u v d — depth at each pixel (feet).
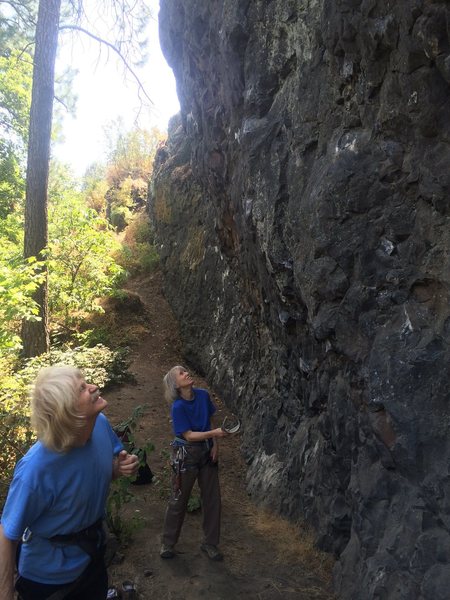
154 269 46.14
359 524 11.13
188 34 21.21
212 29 18.99
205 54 20.29
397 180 10.70
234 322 28.07
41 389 6.18
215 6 18.57
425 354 9.55
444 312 9.62
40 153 30.48
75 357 26.86
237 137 17.94
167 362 34.30
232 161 19.04
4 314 22.68
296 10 14.03
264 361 22.52
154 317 39.17
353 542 11.91
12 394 16.56
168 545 13.32
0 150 47.96
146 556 13.41
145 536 14.34
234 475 20.10
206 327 32.22
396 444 9.78
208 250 33.06
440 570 8.67
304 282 12.94
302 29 13.82
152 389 28.71
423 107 9.69
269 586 12.38
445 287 9.60
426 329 9.82
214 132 20.59
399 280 10.50
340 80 12.13
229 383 27.04
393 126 10.65
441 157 9.58
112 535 13.71
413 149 10.34
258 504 17.19
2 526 5.98
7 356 25.09
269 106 15.74
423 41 9.15
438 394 9.34
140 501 16.42
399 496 10.16
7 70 46.06
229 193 20.57
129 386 28.53
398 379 9.86
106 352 29.43
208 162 21.84
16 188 47.88
